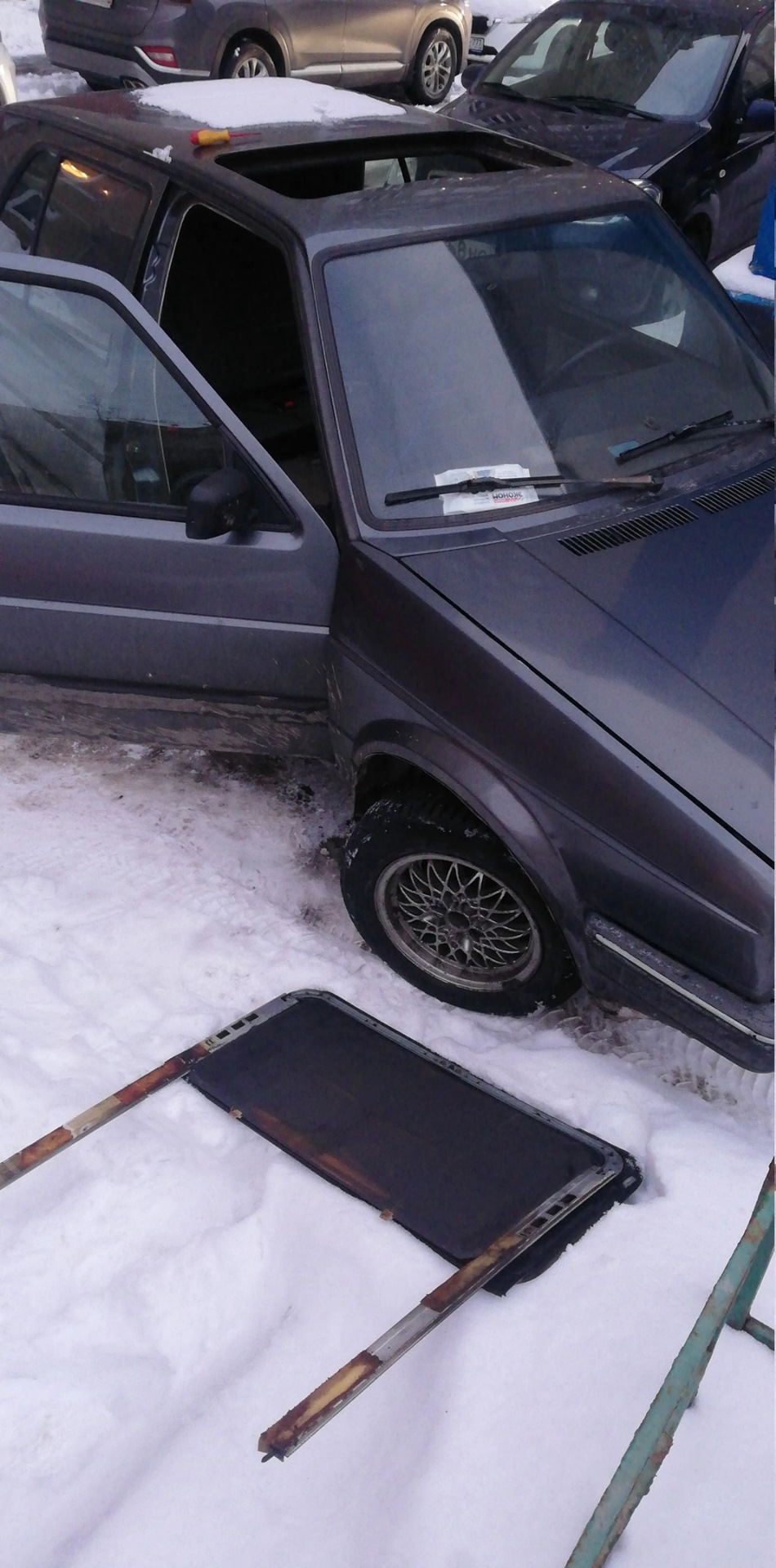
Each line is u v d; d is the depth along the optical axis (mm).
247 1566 2029
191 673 3510
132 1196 2639
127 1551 2041
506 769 2836
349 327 3234
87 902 3508
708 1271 2473
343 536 3146
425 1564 2004
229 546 3250
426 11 10375
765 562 3098
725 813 2619
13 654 3631
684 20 6910
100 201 3936
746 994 2650
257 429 3990
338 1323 2428
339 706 3273
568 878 2799
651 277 3684
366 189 3855
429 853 3059
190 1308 2453
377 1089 2963
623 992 2838
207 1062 2998
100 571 3398
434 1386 2287
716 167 6668
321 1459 2191
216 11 8734
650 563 3057
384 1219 2609
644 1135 2875
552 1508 2064
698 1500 2061
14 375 3439
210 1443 2203
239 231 3959
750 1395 2209
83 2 8844
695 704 2764
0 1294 2420
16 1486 2117
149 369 3242
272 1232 2609
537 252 3518
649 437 3393
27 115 4277
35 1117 2789
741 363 3715
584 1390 2248
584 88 6980
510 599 2938
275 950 3410
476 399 3277
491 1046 3166
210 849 3820
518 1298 2426
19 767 4125
